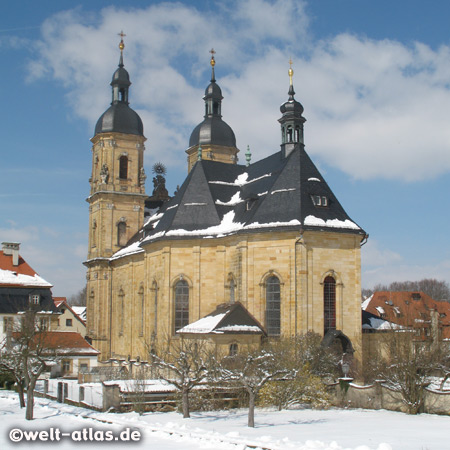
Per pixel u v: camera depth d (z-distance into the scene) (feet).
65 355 252.21
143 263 277.44
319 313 206.08
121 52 351.87
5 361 179.01
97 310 321.32
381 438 109.81
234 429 121.08
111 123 338.54
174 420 135.95
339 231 209.97
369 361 199.41
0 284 297.94
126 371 235.40
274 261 209.46
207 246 231.09
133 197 336.90
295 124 241.35
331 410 156.56
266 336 205.77
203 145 346.13
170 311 229.25
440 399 149.07
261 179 241.14
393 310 336.90
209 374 158.20
